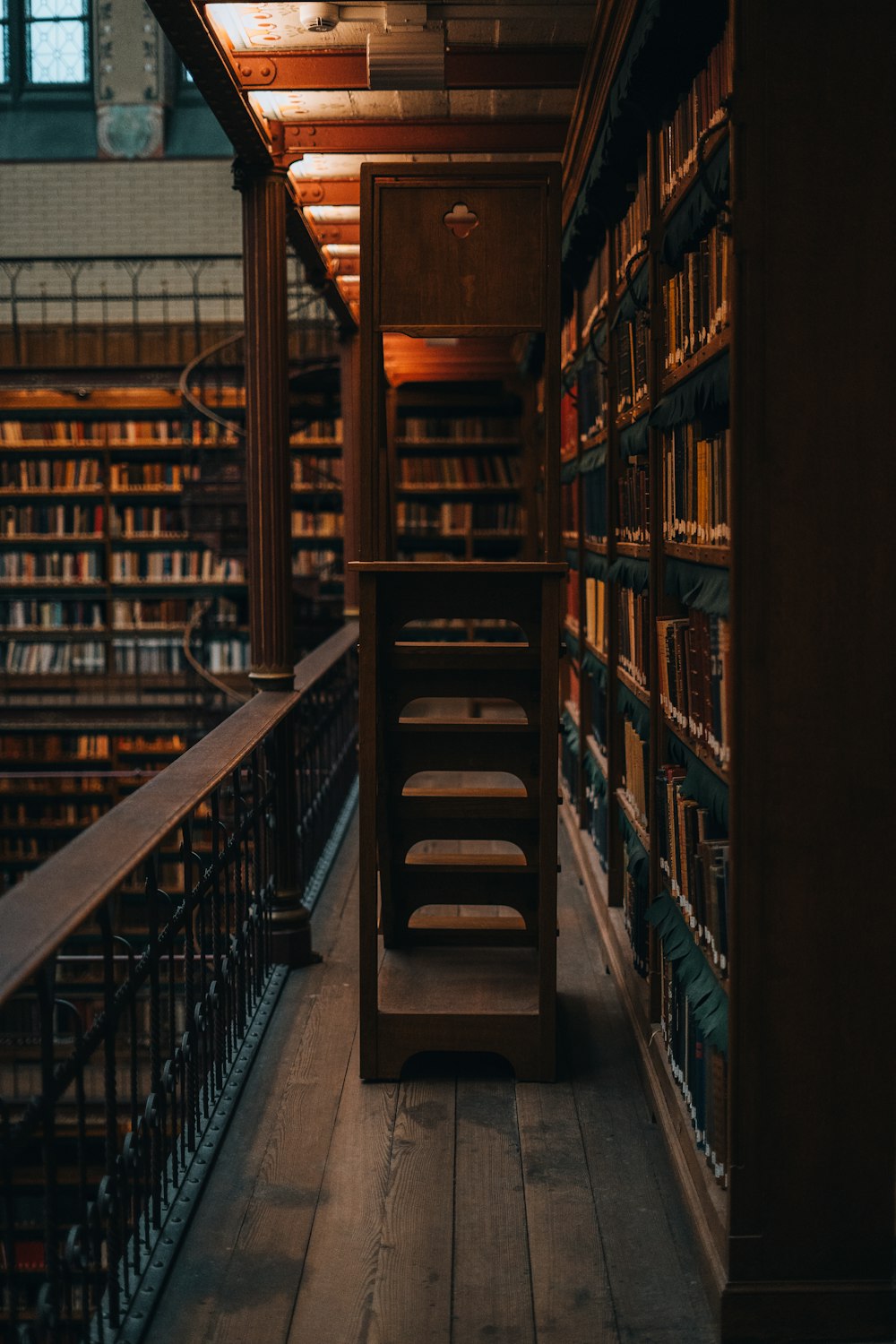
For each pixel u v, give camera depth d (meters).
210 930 5.95
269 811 4.42
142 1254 2.62
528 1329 2.40
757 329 2.24
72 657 12.23
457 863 3.91
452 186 3.35
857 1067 2.37
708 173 2.51
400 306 3.38
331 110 4.29
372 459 3.42
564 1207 2.85
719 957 2.59
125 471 11.89
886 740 2.32
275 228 4.38
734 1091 2.36
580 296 5.71
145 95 13.83
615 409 4.42
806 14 2.19
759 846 2.33
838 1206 2.38
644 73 3.19
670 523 3.23
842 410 2.26
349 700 7.70
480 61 3.98
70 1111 8.85
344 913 5.12
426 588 3.53
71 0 14.15
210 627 12.09
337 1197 2.89
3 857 11.57
